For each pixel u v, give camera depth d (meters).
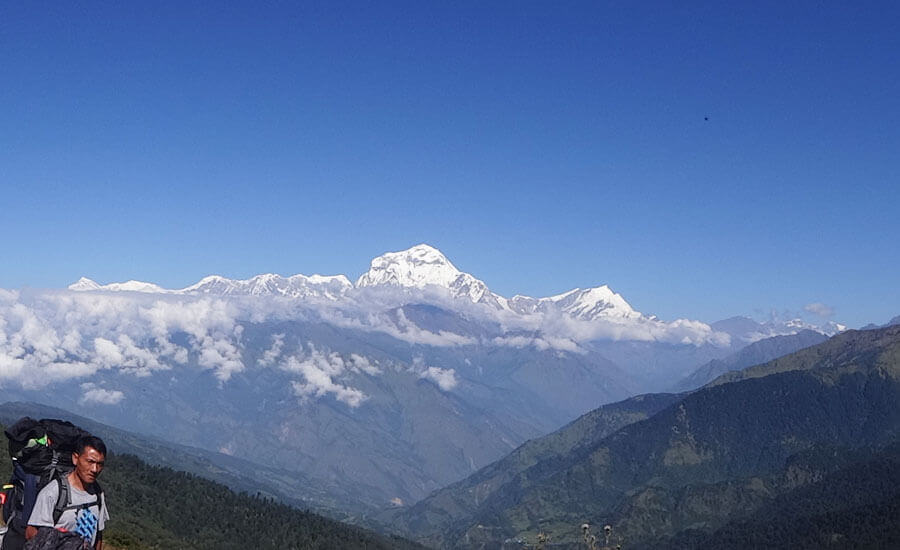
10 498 16.27
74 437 16.06
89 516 15.80
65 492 15.47
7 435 15.66
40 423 15.99
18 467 15.94
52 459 15.86
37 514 15.18
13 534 15.87
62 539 13.83
